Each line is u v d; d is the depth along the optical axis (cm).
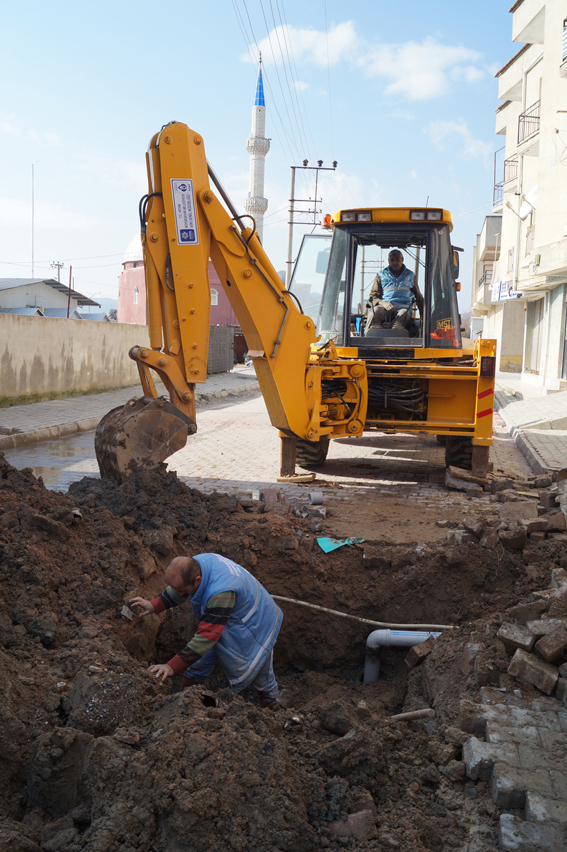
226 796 254
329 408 827
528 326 2519
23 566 407
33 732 291
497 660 397
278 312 714
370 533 618
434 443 1206
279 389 738
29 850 240
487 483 814
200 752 266
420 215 831
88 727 296
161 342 640
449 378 823
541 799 281
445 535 611
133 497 561
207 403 1988
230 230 657
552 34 1777
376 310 867
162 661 501
